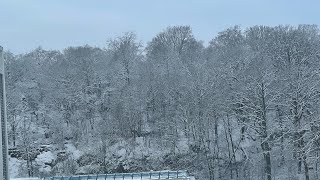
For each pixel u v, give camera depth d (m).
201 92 90.00
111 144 92.38
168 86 99.69
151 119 100.44
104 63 114.31
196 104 89.25
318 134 76.62
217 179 86.19
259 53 100.75
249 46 116.44
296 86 81.25
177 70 106.38
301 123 79.94
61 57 125.50
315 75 85.31
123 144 92.25
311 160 78.25
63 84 108.12
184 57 117.81
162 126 94.69
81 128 99.12
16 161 88.88
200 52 121.06
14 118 94.12
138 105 99.25
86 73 110.38
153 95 100.81
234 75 92.25
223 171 86.44
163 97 99.75
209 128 89.88
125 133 95.38
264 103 80.44
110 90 106.44
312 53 101.75
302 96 79.62
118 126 95.75
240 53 102.69
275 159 84.06
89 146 92.38
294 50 100.19
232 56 102.25
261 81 81.06
